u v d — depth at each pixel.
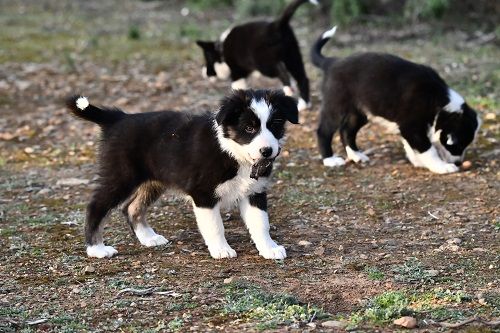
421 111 11.75
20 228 10.03
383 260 8.65
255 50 15.55
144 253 9.06
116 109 9.27
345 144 12.53
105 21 26.75
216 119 8.39
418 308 7.28
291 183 11.62
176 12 28.23
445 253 8.81
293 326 6.95
